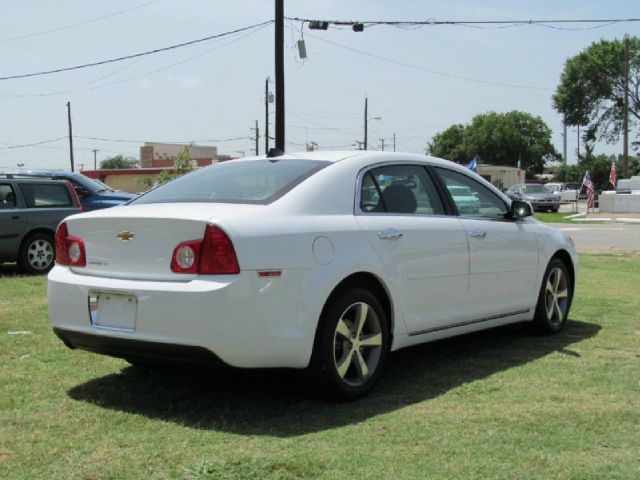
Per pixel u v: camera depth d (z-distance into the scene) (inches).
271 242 159.5
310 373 169.0
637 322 277.7
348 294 173.8
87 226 172.6
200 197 181.8
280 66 747.4
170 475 128.6
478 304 217.3
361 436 149.1
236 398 177.5
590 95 2694.4
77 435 149.6
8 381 190.9
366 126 2568.9
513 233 232.8
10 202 440.1
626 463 135.4
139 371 202.5
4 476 128.2
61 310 173.9
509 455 138.8
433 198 210.8
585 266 483.2
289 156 201.9
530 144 4143.7
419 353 227.8
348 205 182.9
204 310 151.6
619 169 3457.2
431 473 130.0
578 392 181.6
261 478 126.8
